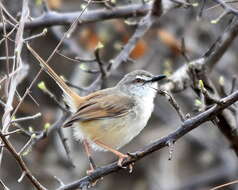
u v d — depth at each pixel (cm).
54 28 1393
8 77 767
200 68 1010
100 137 990
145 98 1038
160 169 1532
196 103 901
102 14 1166
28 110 1449
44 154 1422
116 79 1512
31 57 1504
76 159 1424
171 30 1531
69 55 1473
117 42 1559
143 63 1562
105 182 1582
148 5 1179
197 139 1509
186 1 1127
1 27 1050
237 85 1459
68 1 1559
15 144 1465
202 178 1474
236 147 977
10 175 1516
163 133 1571
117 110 991
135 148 1566
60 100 1505
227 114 946
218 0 1024
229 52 1577
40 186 751
